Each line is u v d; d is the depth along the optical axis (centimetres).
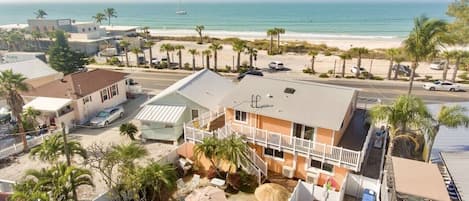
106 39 9094
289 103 2458
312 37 12025
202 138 2555
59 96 3584
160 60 7212
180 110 3108
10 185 2155
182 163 2553
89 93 3684
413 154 2491
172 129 3058
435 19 2903
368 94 4519
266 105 2464
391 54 5244
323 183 2355
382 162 2319
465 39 2933
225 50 8625
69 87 3697
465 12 2909
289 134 2380
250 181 2347
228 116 2634
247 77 2867
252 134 2484
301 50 8525
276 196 1944
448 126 2292
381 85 5028
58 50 5700
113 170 2462
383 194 1842
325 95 2505
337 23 18988
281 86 2683
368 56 7519
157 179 1952
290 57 7656
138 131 3350
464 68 5978
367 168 2434
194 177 2381
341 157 2170
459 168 1692
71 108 3559
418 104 2192
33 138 3088
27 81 4281
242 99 2575
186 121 3177
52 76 4706
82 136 3266
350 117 2747
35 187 1731
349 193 2208
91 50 8569
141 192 2031
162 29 16625
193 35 12450
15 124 3344
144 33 11450
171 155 2606
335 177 2302
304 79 5459
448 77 5459
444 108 2341
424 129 2212
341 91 2536
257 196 1997
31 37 8931
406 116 2175
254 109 2433
